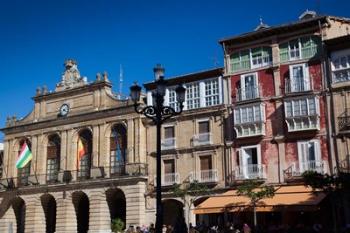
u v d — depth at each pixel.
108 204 55.00
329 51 44.19
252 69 47.78
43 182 59.88
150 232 40.75
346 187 34.50
